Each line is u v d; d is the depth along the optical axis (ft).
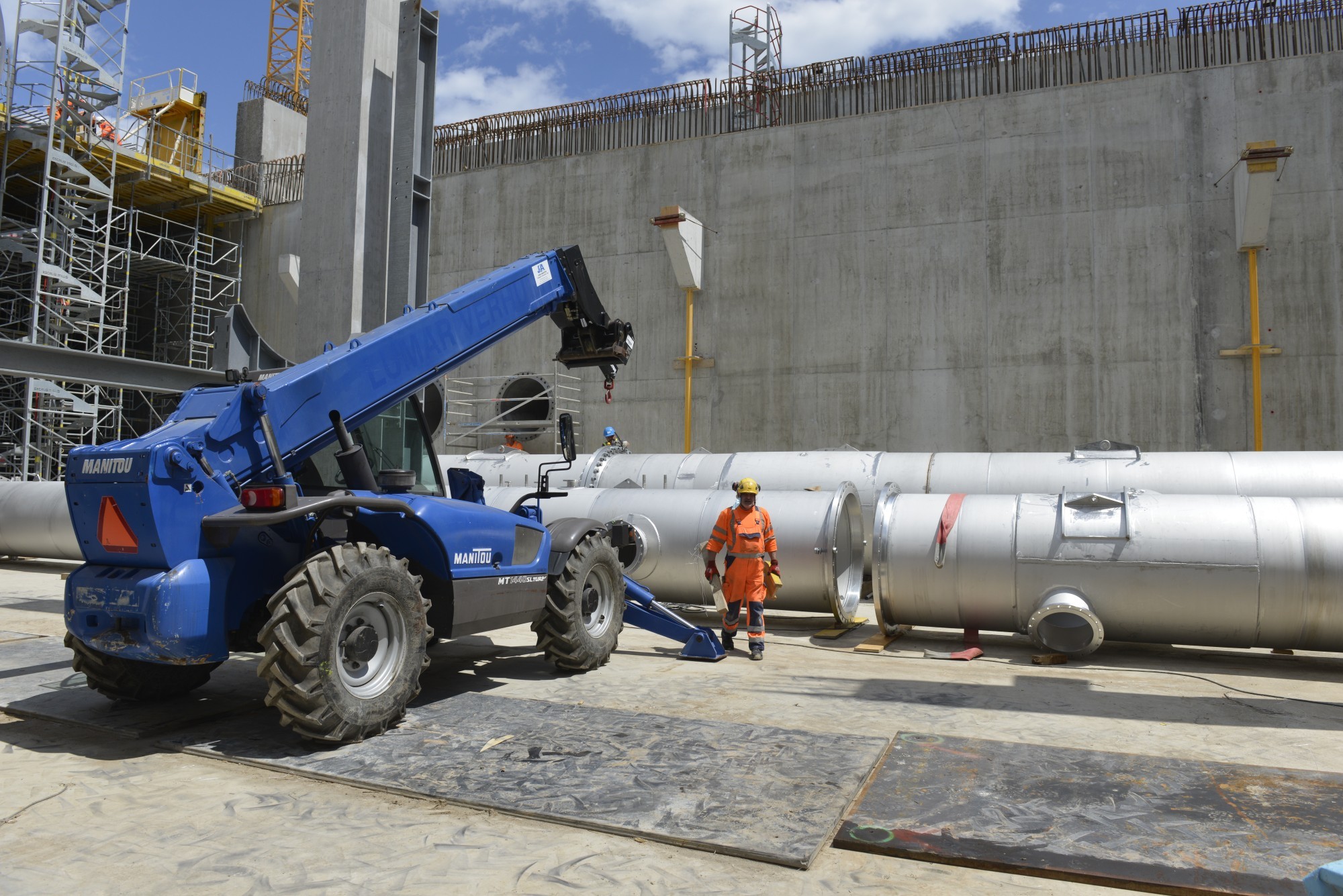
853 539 35.58
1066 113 61.62
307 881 10.40
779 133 69.21
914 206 64.85
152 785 13.85
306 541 16.97
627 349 26.37
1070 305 60.59
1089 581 25.46
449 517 18.29
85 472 15.35
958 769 14.34
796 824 11.89
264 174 98.17
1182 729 17.83
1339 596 23.17
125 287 85.76
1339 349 55.21
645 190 73.36
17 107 77.87
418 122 43.27
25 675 21.68
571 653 22.38
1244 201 55.26
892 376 64.49
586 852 11.23
